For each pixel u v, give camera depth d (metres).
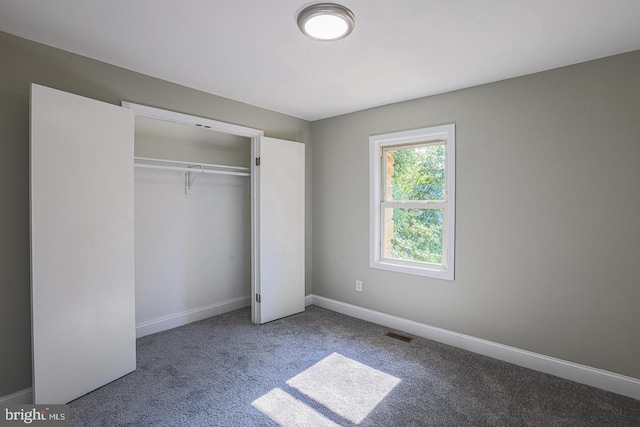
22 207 2.04
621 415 1.95
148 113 2.61
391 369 2.50
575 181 2.33
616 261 2.19
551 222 2.44
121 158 2.35
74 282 2.07
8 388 2.00
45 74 2.11
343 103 3.32
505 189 2.64
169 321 3.33
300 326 3.38
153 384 2.27
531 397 2.13
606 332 2.23
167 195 3.35
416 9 1.68
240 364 2.57
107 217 2.26
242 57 2.28
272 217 3.49
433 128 3.03
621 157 2.16
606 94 2.21
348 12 1.70
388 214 3.48
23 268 2.04
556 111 2.40
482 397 2.13
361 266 3.61
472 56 2.23
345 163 3.72
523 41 2.02
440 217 3.12
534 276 2.52
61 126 2.00
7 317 1.99
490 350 2.71
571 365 2.35
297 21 1.80
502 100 2.64
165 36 2.00
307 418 1.92
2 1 1.63
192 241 3.56
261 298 3.42
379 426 1.86
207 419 1.91
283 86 2.83
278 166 3.52
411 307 3.22
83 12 1.73
